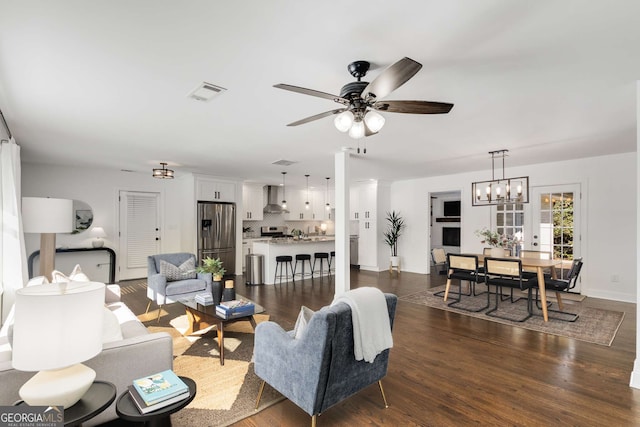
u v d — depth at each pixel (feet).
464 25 5.92
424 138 13.92
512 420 7.26
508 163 20.06
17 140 14.23
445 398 8.16
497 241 19.03
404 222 28.07
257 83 8.42
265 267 22.71
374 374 7.50
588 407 7.74
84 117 11.10
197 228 23.88
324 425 7.09
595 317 14.65
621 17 5.64
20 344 4.25
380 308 7.16
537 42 6.48
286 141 14.47
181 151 16.52
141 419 4.66
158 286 15.08
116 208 22.81
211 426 7.06
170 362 6.50
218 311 10.94
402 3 5.31
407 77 5.92
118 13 5.52
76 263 21.57
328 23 5.86
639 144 8.68
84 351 4.53
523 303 17.19
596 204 18.30
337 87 8.66
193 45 6.59
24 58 7.06
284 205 29.55
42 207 10.66
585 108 10.23
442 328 13.30
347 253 16.42
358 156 17.79
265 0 5.20
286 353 7.02
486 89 8.75
